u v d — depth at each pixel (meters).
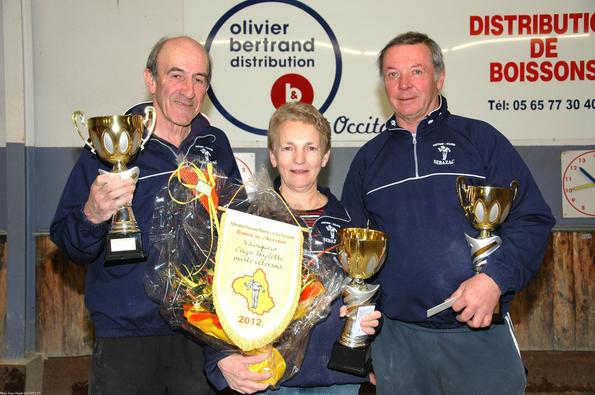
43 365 3.32
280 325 1.53
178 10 3.28
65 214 1.82
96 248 1.73
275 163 1.79
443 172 1.98
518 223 1.94
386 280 1.99
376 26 3.29
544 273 3.35
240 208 1.69
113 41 3.29
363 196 2.12
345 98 3.31
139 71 3.30
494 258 1.85
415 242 1.95
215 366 1.66
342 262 1.73
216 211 1.65
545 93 3.30
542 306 3.36
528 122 3.31
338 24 3.29
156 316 1.81
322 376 1.70
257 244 1.57
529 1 3.28
